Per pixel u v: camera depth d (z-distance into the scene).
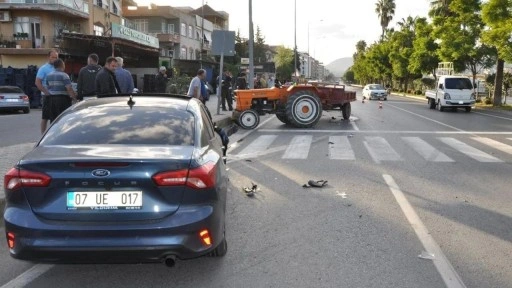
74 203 3.70
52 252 3.64
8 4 36.31
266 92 17.30
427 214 6.34
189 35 72.12
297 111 17.08
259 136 14.87
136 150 3.99
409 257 4.82
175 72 38.50
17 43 36.94
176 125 4.53
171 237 3.70
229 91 22.17
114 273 4.47
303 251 4.99
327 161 10.34
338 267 4.57
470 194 7.43
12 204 3.81
